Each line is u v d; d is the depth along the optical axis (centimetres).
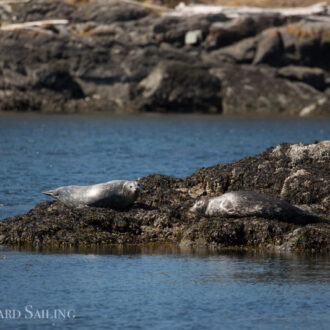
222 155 12688
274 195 5347
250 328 2802
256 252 4406
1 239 4694
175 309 3048
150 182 5688
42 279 3578
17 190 7606
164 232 4847
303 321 2891
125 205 5169
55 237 4691
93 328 2800
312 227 4547
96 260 4106
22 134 18238
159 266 3934
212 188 5544
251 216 4794
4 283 3488
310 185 5238
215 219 4778
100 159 11575
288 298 3222
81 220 4869
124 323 2858
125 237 4775
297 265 3966
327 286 3444
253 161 5659
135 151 13325
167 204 5303
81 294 3284
